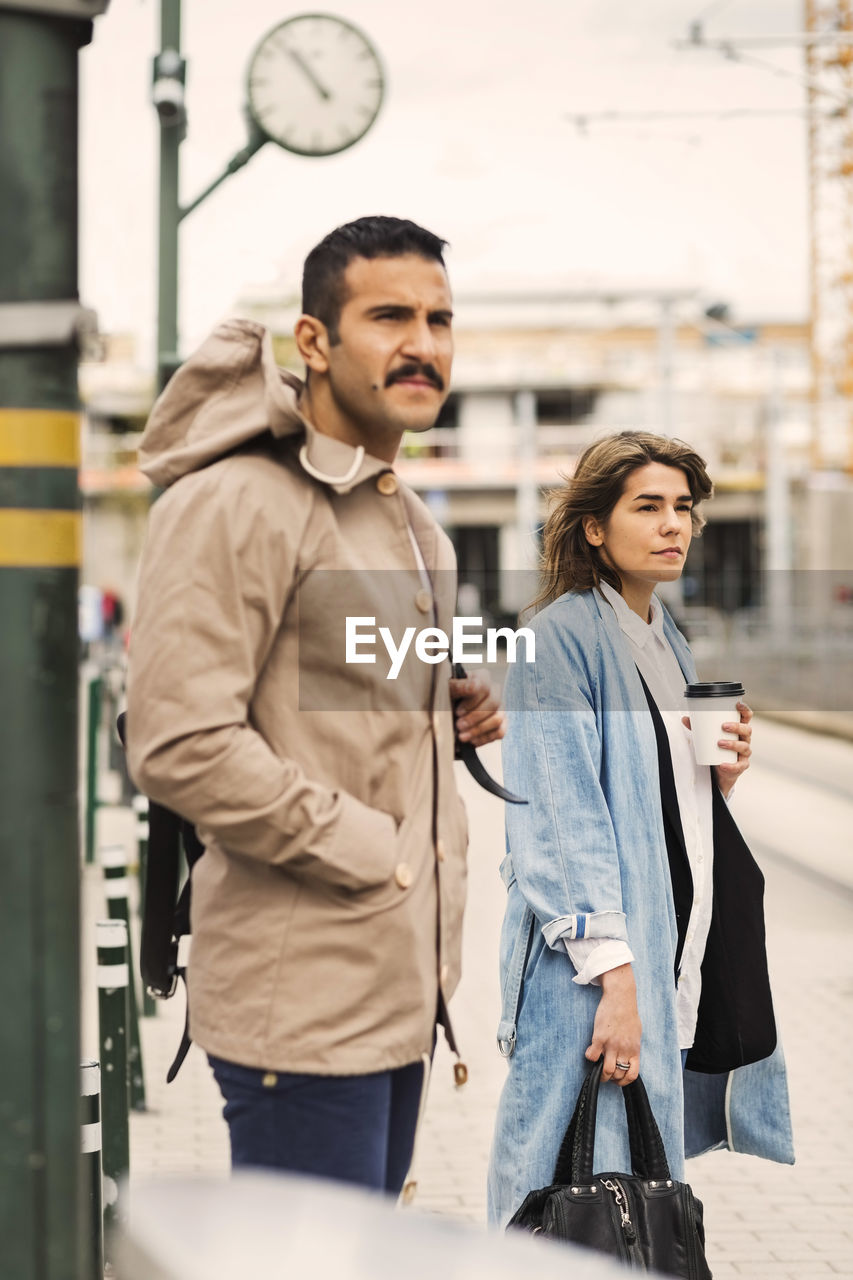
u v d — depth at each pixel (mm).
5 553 2250
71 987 2281
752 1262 4562
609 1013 3164
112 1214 4324
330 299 2629
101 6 2250
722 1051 3406
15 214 2244
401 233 2625
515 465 58094
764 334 65000
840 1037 6812
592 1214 2975
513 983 3316
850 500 58156
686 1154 3645
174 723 2396
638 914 3277
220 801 2404
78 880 2309
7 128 2240
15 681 2250
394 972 2539
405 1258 1721
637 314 45531
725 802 3492
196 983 2631
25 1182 2254
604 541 3500
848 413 64688
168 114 9406
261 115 9805
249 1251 1726
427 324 2631
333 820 2447
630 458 3451
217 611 2430
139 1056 5883
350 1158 2535
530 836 3266
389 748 2584
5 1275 2254
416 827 2621
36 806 2254
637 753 3332
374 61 10086
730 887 3455
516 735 3330
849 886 10297
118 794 14203
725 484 61281
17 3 2219
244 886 2562
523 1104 3242
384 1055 2531
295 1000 2514
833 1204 5043
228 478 2482
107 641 33656
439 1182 5102
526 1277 1700
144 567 2488
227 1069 2572
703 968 3430
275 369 2520
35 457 2256
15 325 2230
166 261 9508
